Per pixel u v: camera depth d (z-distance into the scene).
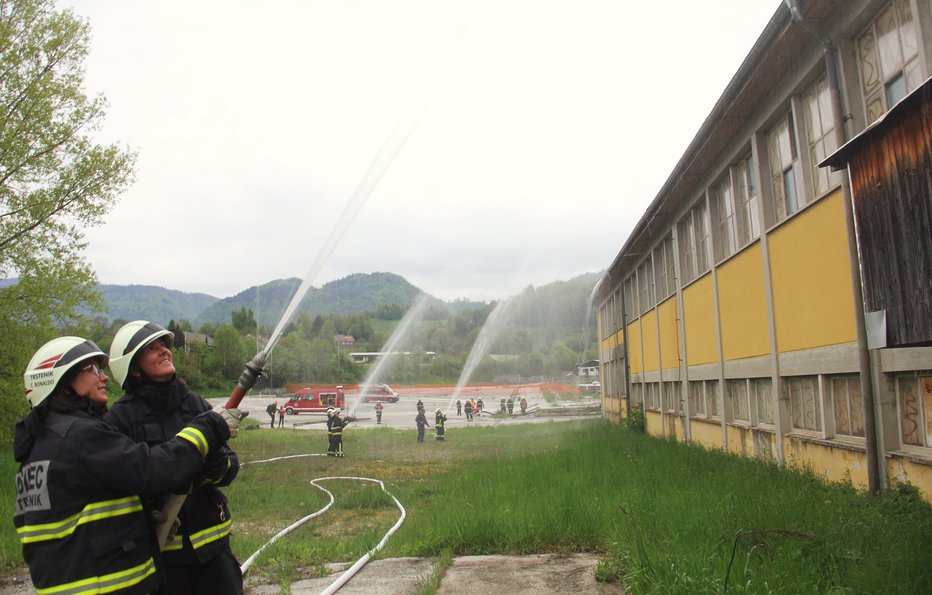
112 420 3.15
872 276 5.80
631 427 23.27
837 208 8.62
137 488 2.74
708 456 12.77
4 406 18.00
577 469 12.01
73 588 2.65
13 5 17.86
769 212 11.32
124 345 3.25
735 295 13.06
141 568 2.82
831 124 9.13
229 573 3.46
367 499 12.16
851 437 8.87
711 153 13.63
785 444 10.66
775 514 6.46
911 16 7.27
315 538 8.80
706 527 6.23
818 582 4.54
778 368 10.81
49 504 2.70
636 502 7.75
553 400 63.62
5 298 17.52
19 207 17.70
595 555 6.38
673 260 18.97
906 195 5.24
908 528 5.82
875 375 7.89
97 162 18.25
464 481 12.90
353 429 37.38
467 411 43.88
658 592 4.59
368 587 5.67
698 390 16.50
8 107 17.70
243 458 21.75
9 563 7.05
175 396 3.33
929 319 5.01
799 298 9.92
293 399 55.31
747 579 4.64
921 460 7.06
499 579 5.69
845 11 8.28
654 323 21.34
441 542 6.91
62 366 2.90
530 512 7.75
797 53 9.64
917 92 4.88
